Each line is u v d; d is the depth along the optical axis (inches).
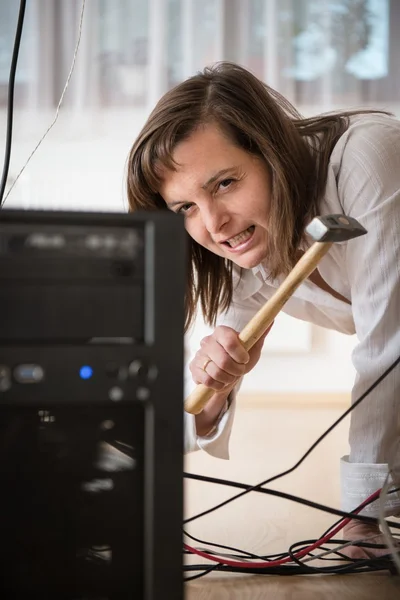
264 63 143.6
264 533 49.6
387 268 52.1
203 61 143.2
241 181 52.1
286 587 38.5
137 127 144.6
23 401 23.1
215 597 36.9
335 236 34.2
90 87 142.8
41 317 23.1
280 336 151.3
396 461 52.2
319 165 55.6
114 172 145.3
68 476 23.9
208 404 54.7
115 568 24.3
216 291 62.4
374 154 54.1
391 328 52.2
